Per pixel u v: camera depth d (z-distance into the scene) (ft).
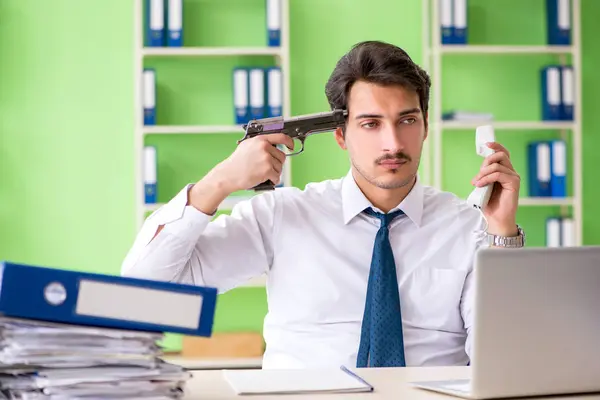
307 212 8.48
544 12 16.31
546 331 5.30
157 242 7.79
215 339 14.49
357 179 8.38
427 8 15.55
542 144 15.44
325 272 8.27
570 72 15.48
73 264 15.40
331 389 5.67
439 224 8.46
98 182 15.44
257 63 15.66
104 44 15.47
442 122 15.08
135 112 15.15
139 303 4.92
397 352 7.80
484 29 16.22
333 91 8.05
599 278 5.36
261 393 5.58
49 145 15.35
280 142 7.75
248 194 15.23
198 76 15.62
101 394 4.87
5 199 15.23
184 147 15.58
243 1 15.69
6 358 4.77
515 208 8.16
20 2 15.25
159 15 14.74
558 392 5.43
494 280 5.18
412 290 8.23
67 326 4.81
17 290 4.70
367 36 15.92
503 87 16.21
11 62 15.24
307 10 15.80
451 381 5.97
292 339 8.27
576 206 15.35
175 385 5.05
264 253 8.48
